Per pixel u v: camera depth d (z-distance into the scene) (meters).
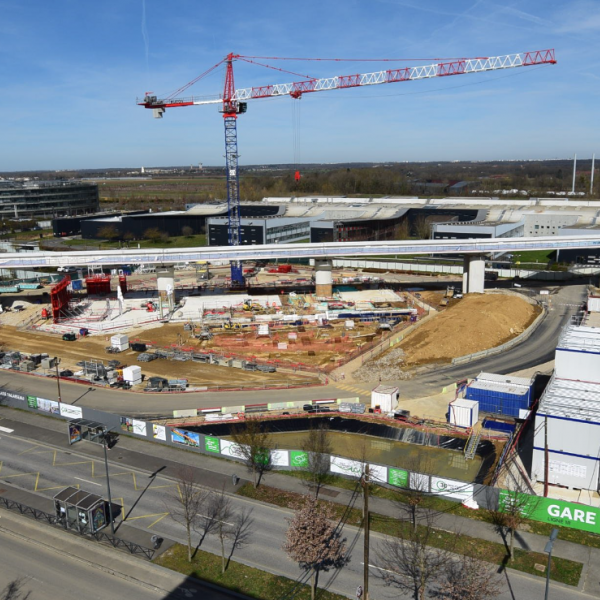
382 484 57.12
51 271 182.75
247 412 76.88
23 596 43.16
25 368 94.38
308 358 97.94
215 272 177.50
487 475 60.16
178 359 98.25
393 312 119.19
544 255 181.12
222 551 45.84
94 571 45.97
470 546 47.59
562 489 56.78
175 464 62.53
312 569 43.66
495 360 94.19
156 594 43.19
